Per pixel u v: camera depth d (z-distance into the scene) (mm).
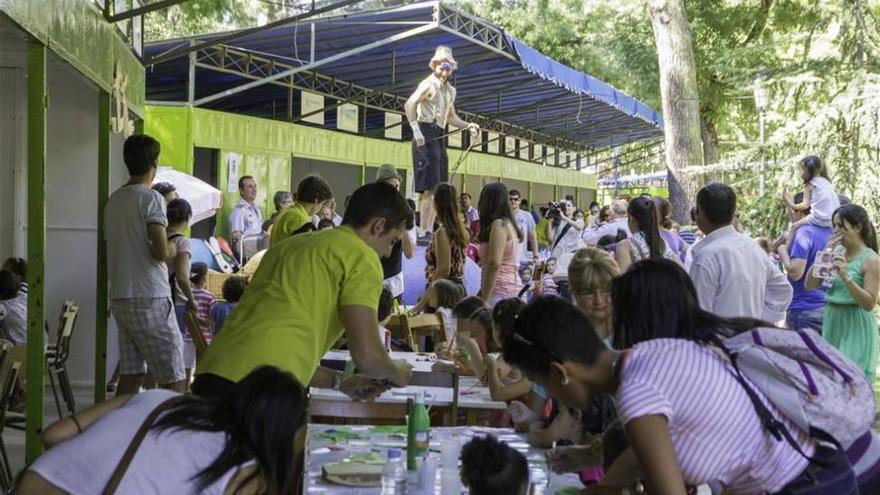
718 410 2803
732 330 3115
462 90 19891
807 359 3045
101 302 7566
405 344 7934
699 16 23156
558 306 2973
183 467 2885
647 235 6918
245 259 13180
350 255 4234
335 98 16984
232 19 26016
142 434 2951
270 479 2961
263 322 4109
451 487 3598
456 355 6273
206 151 14172
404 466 3996
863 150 13648
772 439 2881
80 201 9719
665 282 3162
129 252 6840
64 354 7781
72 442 2973
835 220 6973
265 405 2977
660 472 2713
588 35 30750
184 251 8641
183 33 26516
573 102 22781
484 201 7508
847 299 6953
